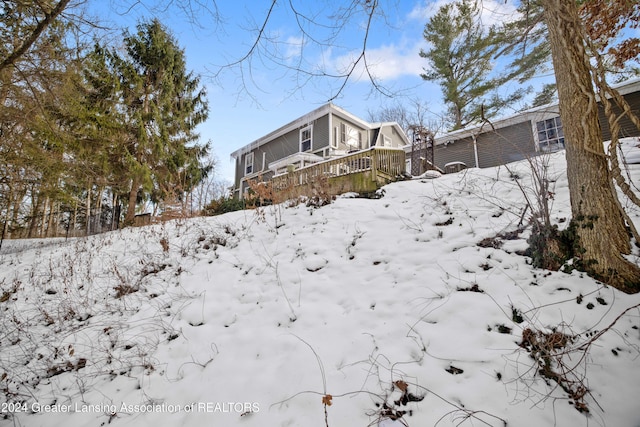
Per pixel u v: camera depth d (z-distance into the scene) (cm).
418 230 453
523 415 191
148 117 1162
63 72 599
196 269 473
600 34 511
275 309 346
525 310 261
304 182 802
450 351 242
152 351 316
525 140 962
